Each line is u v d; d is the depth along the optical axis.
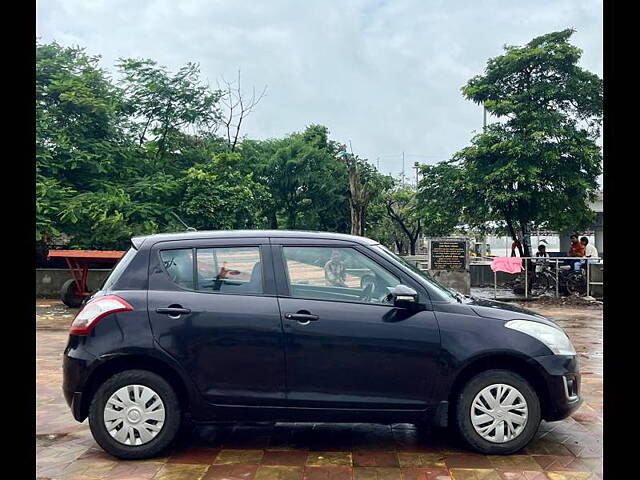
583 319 12.70
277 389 4.62
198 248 4.90
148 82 20.48
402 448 4.84
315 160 33.59
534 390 4.68
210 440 5.05
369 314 4.67
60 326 11.22
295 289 4.78
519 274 17.41
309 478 4.21
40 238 15.45
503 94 19.03
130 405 4.59
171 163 20.78
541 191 17.84
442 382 4.61
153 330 4.62
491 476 4.25
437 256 14.94
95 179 17.72
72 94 17.59
